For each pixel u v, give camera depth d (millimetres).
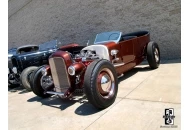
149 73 5492
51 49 7195
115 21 8484
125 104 3586
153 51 5730
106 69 3691
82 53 4625
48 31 11742
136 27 7910
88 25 9570
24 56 6668
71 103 4207
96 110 3580
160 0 7180
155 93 3869
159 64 6148
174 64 6211
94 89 3346
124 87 4562
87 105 3928
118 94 4160
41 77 4859
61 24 10891
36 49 8281
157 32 7410
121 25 8312
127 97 3914
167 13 7098
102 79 3557
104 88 3578
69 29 10500
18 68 6641
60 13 10820
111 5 8500
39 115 3865
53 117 3639
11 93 6383
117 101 3787
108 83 3688
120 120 3027
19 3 13336
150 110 3184
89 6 9352
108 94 3660
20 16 13461
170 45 7199
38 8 12078
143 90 4168
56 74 4152
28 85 6082
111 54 4504
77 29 10109
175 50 7121
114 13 8461
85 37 9828
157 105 3322
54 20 11250
